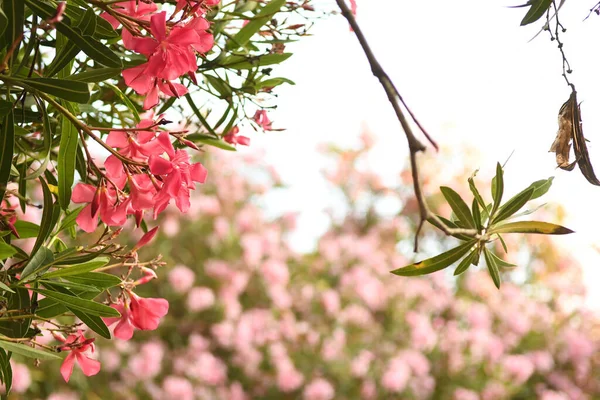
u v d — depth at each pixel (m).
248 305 5.41
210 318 5.11
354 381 5.16
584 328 6.29
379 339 5.43
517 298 5.98
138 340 4.85
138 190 1.08
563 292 6.42
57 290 1.18
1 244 1.05
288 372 4.96
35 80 1.00
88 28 1.02
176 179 1.06
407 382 5.14
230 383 5.03
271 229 5.73
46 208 1.13
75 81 1.00
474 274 6.10
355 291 5.61
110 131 1.10
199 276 5.22
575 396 5.76
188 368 4.78
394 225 6.68
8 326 1.17
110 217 1.10
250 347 5.02
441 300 5.78
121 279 1.21
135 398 4.48
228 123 1.61
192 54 1.01
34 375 3.83
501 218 1.16
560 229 1.14
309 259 6.05
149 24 1.02
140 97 1.56
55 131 1.35
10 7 0.97
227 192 5.77
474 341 5.43
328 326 5.46
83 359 1.22
